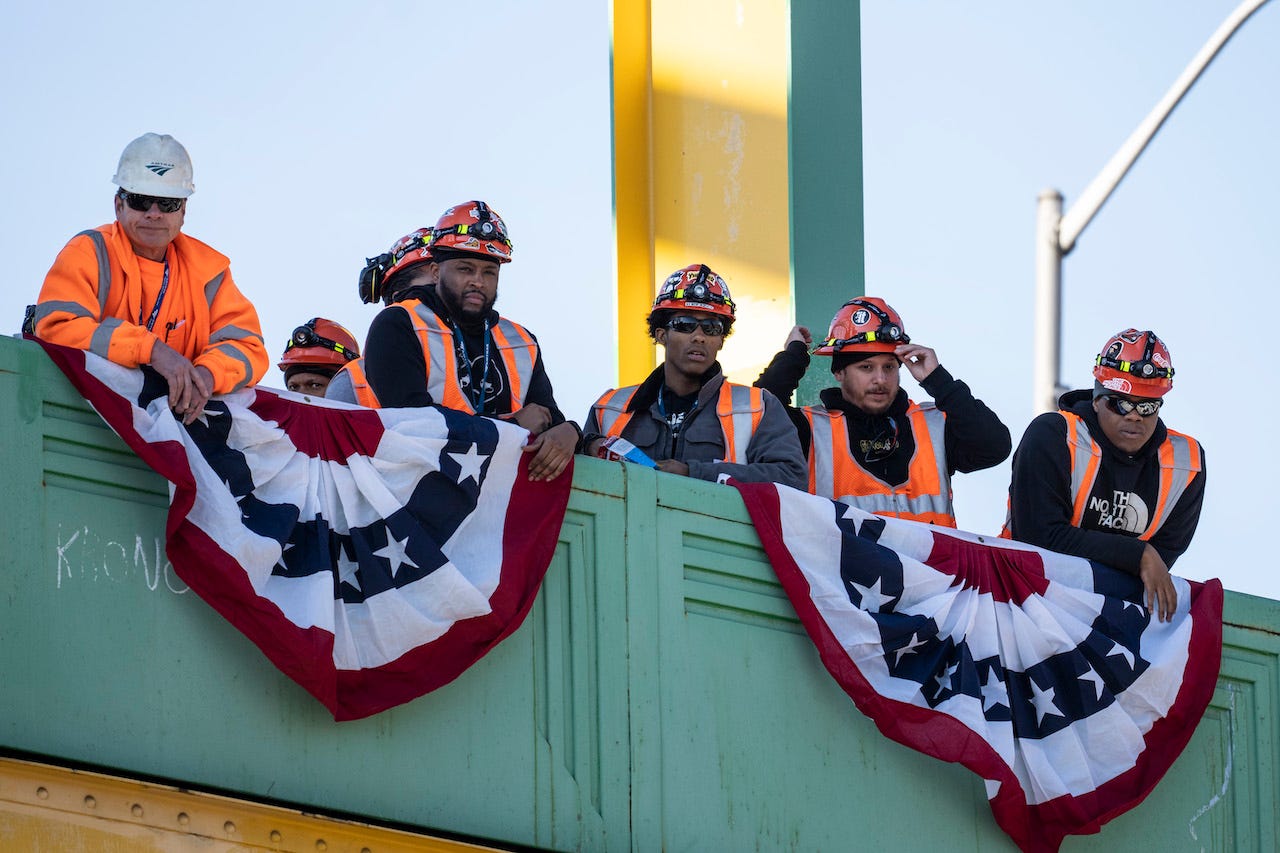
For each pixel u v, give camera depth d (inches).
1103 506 828.0
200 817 605.6
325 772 634.2
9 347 606.5
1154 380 823.1
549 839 673.6
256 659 628.1
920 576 754.2
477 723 668.1
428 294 754.8
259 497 633.0
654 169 1028.5
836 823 736.3
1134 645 791.1
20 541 596.7
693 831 705.6
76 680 597.6
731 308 792.3
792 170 978.7
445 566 650.8
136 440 607.2
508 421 713.0
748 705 728.3
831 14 1006.4
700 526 732.0
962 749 738.2
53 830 581.9
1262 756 835.4
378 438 660.1
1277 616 848.3
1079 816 757.9
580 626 697.6
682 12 1034.7
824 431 832.3
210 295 654.5
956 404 829.2
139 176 636.1
